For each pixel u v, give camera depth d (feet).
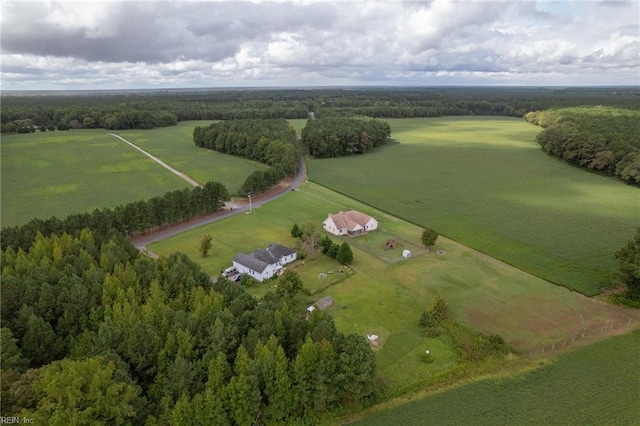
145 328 145.28
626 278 206.69
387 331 188.24
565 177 471.21
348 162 567.59
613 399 147.54
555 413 141.49
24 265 191.42
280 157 507.30
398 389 152.46
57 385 115.75
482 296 218.18
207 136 639.76
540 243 284.20
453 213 348.79
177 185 445.37
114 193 414.21
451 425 136.77
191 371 134.10
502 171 504.02
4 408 114.93
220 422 127.24
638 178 424.46
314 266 249.55
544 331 188.75
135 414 120.26
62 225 250.37
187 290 181.68
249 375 134.21
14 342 140.05
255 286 226.99
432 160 573.74
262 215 346.13
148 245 283.59
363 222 305.73
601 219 331.16
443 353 173.68
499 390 152.46
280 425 136.98
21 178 465.88
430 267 249.96
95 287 174.19
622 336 184.24
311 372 140.77
